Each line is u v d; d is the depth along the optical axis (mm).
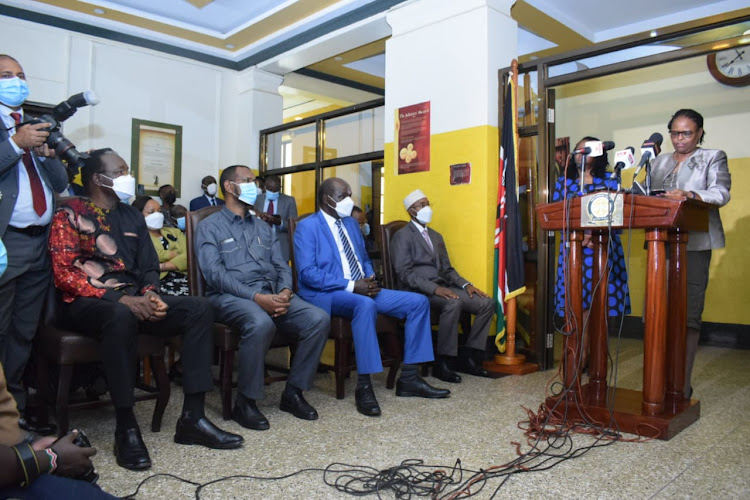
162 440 2201
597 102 5734
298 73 7105
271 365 3270
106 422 2426
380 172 5227
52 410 2523
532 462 1996
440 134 4223
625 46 3340
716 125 5074
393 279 3631
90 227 2189
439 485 1772
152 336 2225
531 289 3900
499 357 3742
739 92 4945
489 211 3941
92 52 5648
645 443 2203
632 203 2227
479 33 3994
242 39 6156
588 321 2721
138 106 5988
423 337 2945
